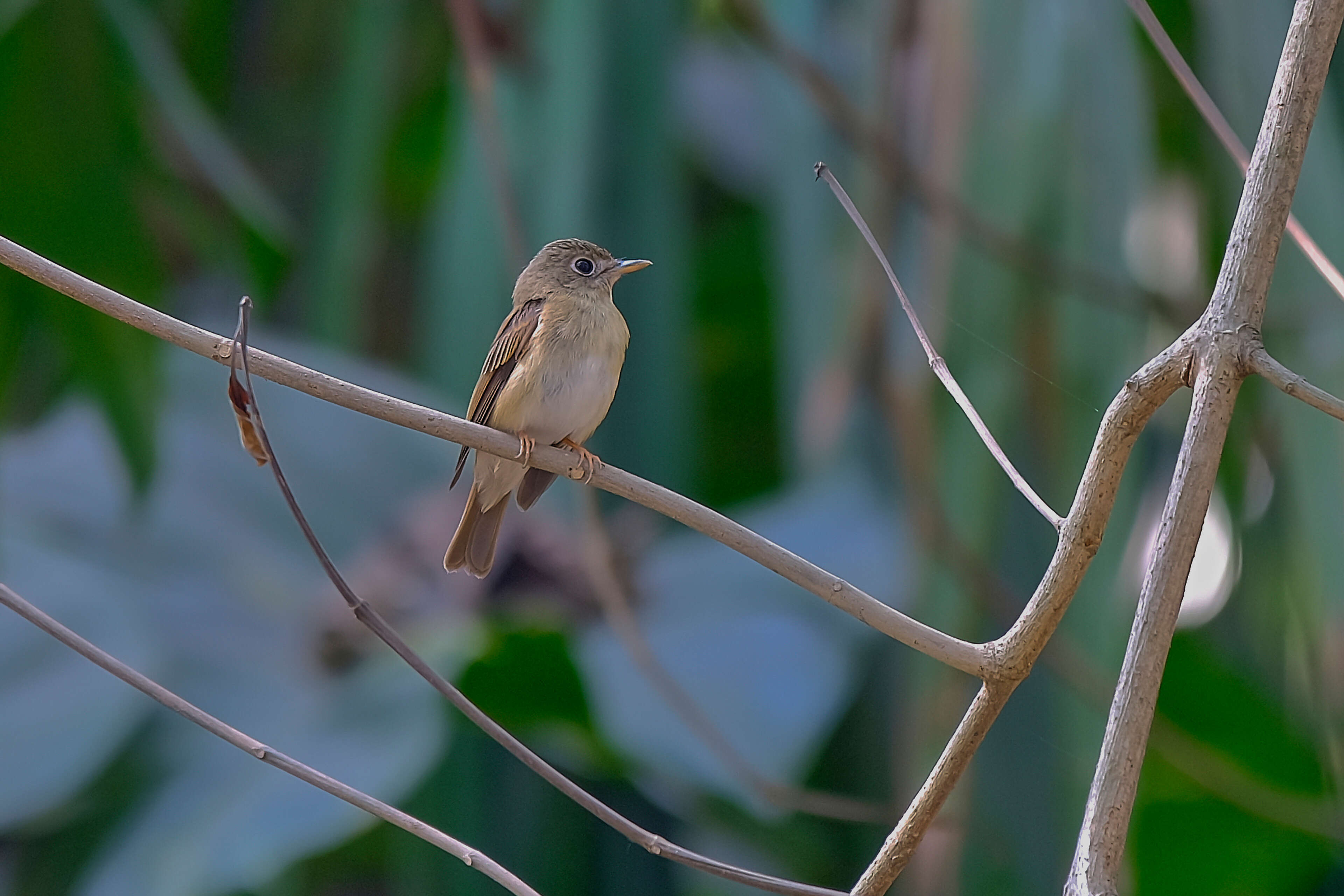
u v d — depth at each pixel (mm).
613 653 11102
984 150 9586
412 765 10273
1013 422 9375
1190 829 12344
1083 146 9539
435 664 10641
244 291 13258
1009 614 9211
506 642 10211
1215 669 12258
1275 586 11812
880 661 12055
